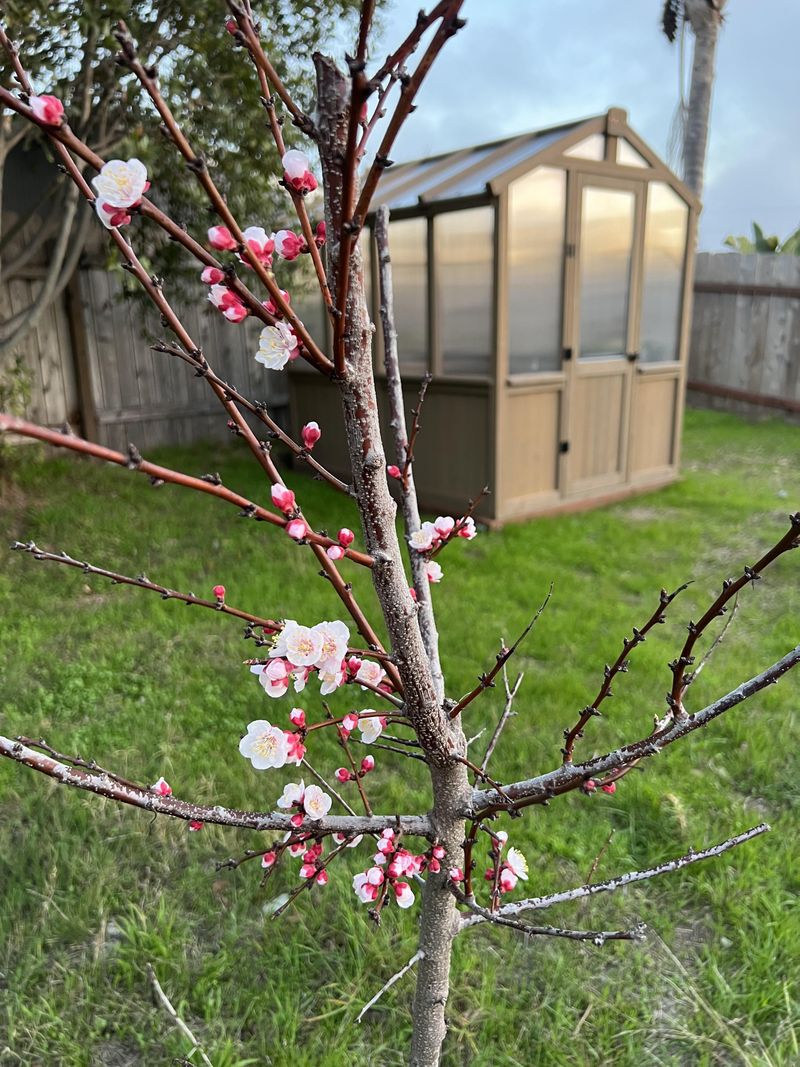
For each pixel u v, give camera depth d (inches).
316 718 127.6
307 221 35.1
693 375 438.0
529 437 237.3
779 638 159.0
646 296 262.7
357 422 39.8
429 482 251.6
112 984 83.0
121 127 207.8
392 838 50.7
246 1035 79.0
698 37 399.9
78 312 276.2
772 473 300.7
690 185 415.5
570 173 224.7
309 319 283.0
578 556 206.7
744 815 106.2
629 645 45.6
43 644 149.5
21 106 26.7
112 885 94.2
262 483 263.0
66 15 170.6
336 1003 81.3
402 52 28.6
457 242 227.3
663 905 93.9
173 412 305.3
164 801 40.6
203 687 135.6
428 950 61.0
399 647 45.3
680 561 204.4
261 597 171.6
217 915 91.2
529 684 137.9
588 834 103.3
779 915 89.7
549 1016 81.0
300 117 35.5
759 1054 76.3
